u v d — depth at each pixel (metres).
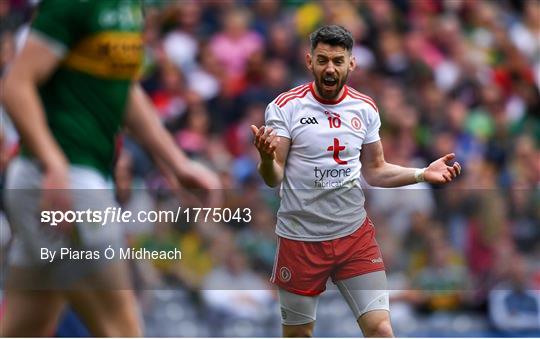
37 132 12.63
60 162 12.57
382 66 42.81
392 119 38.81
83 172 13.41
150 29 40.25
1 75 35.41
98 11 13.07
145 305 24.00
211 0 42.69
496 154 41.53
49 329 14.10
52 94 13.36
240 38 41.09
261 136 14.64
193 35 41.38
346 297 16.20
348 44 15.63
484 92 44.03
